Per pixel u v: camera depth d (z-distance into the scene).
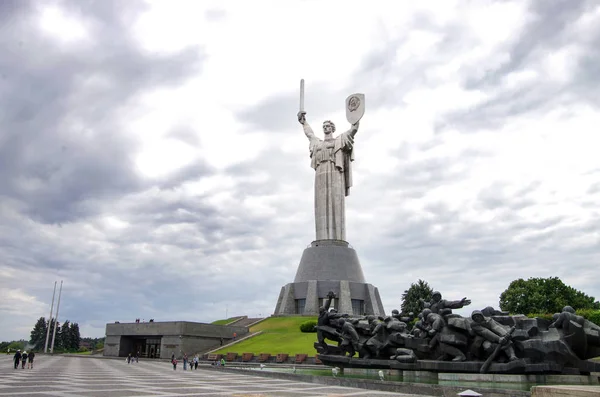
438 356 24.42
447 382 22.52
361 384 22.81
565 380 20.34
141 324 63.22
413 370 25.22
